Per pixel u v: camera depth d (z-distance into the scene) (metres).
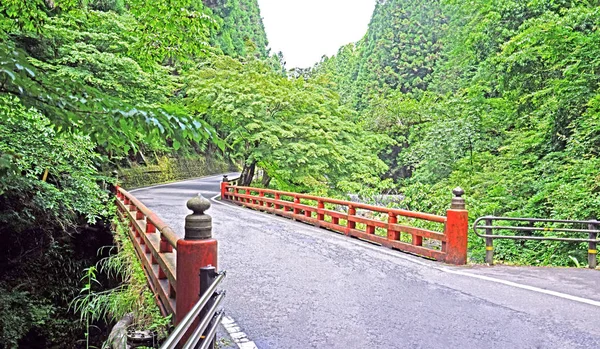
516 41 10.91
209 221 2.89
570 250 8.18
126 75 11.84
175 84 15.83
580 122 9.59
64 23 10.70
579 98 9.70
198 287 2.75
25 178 7.38
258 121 14.95
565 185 8.76
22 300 7.98
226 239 7.89
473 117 14.45
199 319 2.57
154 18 6.80
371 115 26.81
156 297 4.21
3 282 8.30
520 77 12.10
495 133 14.80
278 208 12.19
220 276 2.63
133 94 12.16
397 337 3.54
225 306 4.27
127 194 8.46
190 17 6.91
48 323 8.25
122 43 11.72
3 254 8.73
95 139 2.90
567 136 10.64
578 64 9.27
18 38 9.73
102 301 5.14
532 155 11.34
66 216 9.24
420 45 39.59
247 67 17.59
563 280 5.33
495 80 14.95
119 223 8.28
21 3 4.77
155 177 23.03
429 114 21.69
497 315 4.05
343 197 15.68
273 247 7.26
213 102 15.19
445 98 20.75
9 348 7.24
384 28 44.31
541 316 4.02
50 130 6.99
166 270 3.71
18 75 2.26
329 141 15.34
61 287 9.22
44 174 8.71
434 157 14.96
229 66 17.47
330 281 5.22
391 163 25.69
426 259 6.54
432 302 4.44
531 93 11.68
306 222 10.41
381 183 15.69
